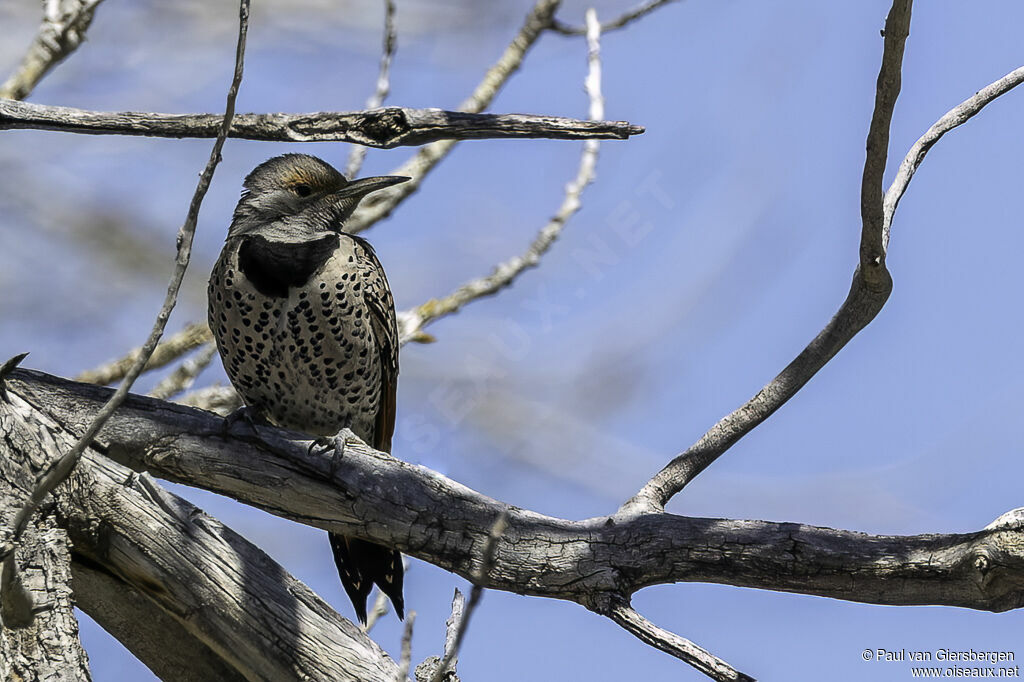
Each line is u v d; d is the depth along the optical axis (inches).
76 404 317.7
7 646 267.9
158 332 226.4
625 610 282.2
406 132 295.1
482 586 202.2
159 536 301.7
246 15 226.7
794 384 309.7
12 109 302.7
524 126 293.3
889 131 264.4
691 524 286.8
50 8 410.9
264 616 302.5
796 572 276.2
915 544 268.2
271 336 390.0
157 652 320.8
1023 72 311.1
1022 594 257.3
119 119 307.1
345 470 315.0
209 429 320.8
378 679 301.7
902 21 244.5
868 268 288.4
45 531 289.3
